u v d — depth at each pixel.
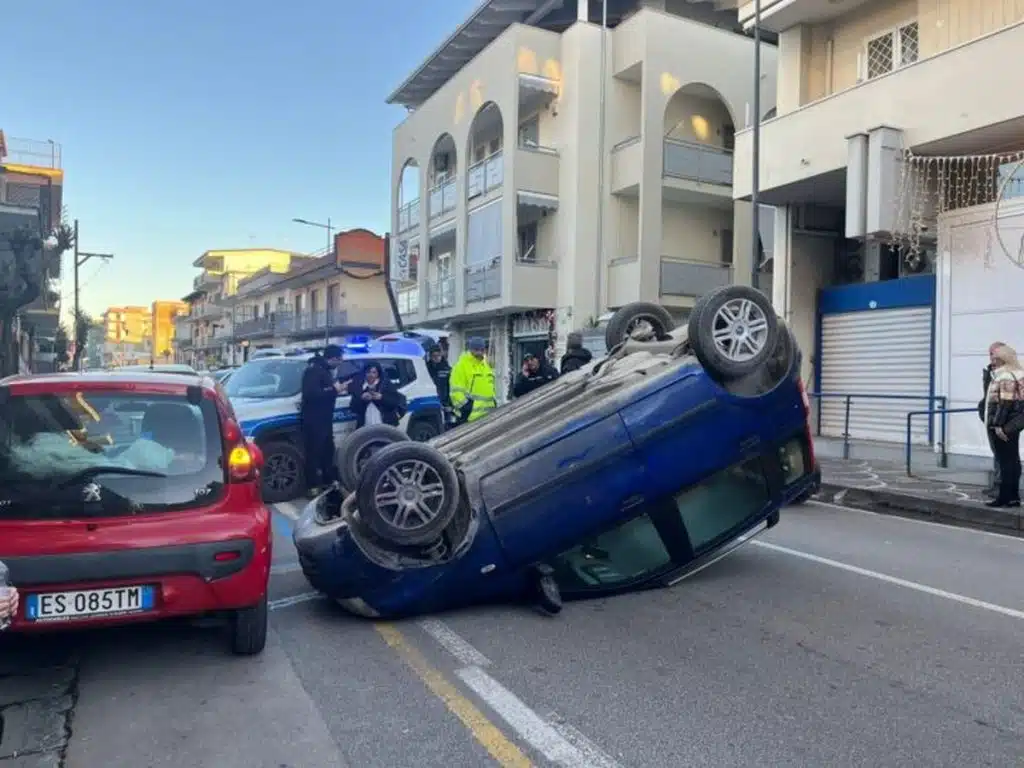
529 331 27.12
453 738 3.67
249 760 3.47
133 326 126.12
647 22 24.16
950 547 7.72
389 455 5.07
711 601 5.82
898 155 12.88
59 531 4.10
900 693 4.17
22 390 4.34
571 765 3.42
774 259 17.02
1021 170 12.49
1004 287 12.27
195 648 4.87
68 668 4.56
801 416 6.26
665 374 5.86
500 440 5.77
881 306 15.21
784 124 15.07
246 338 58.34
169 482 4.36
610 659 4.65
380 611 5.30
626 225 25.70
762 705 4.02
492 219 26.28
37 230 17.17
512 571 5.50
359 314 41.19
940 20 13.51
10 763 3.45
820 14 15.47
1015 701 4.08
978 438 12.68
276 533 8.34
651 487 5.71
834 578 6.46
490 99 26.47
